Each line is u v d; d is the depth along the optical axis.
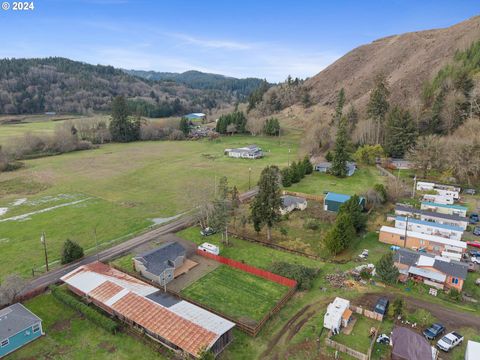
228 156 113.62
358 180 82.50
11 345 29.88
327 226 56.56
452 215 57.03
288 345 30.75
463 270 39.22
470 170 73.81
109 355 29.64
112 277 39.47
